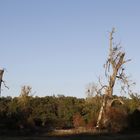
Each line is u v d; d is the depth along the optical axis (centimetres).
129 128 5888
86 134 5350
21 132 5803
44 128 6806
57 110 8419
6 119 6406
